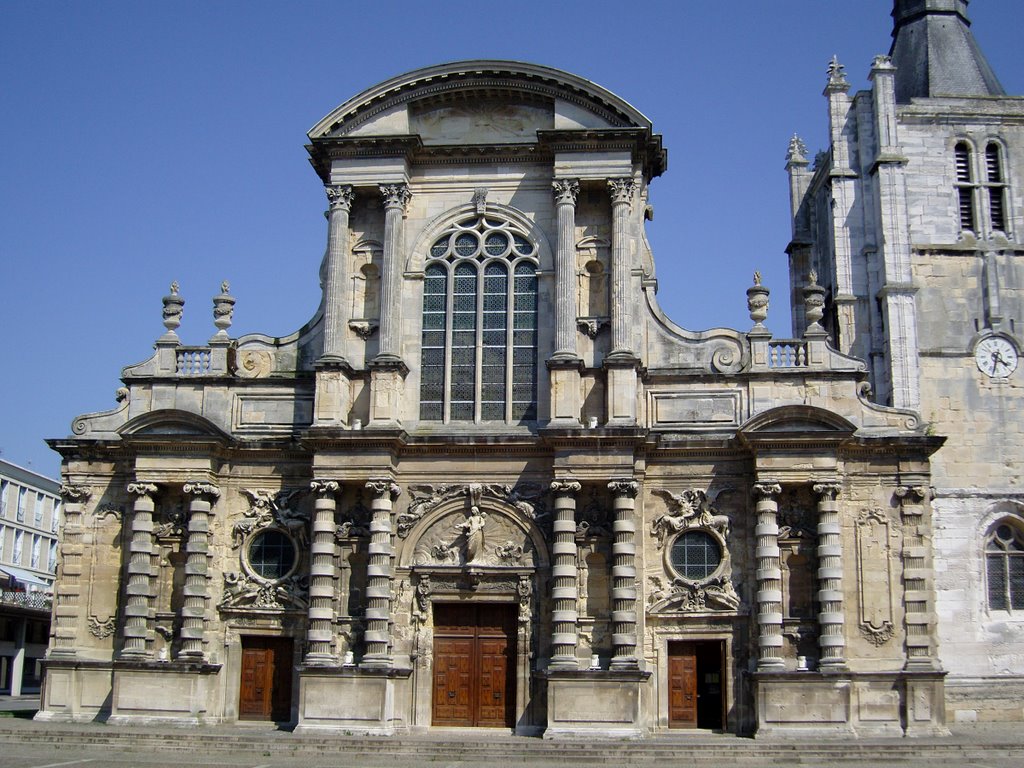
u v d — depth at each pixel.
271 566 43.44
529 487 42.56
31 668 79.25
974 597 47.31
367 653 40.88
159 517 43.53
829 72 53.78
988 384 49.53
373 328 44.72
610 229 44.47
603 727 39.16
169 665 41.44
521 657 41.41
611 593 41.00
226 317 45.59
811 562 41.38
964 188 52.19
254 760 35.19
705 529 42.16
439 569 42.25
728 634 41.25
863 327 50.84
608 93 44.34
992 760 35.72
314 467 42.38
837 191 52.28
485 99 46.38
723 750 36.78
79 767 32.19
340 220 45.12
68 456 44.56
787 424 41.16
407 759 35.88
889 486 42.00
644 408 43.50
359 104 45.41
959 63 55.59
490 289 45.34
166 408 44.72
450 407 44.38
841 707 39.19
